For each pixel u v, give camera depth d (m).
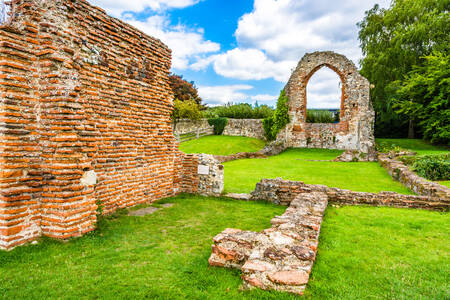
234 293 3.23
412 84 22.61
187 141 29.62
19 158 4.39
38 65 4.63
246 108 37.09
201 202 8.00
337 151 24.34
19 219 4.34
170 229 5.61
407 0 27.56
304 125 26.81
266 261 3.48
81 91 5.46
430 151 18.73
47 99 4.62
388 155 18.59
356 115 23.78
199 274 3.67
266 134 29.78
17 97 4.35
